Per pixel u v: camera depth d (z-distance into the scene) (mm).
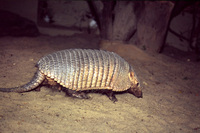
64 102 1072
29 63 1384
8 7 2307
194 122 1075
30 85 1038
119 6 1992
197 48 2469
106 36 2057
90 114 1020
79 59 1067
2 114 945
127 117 1035
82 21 2398
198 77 1589
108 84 1097
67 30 2383
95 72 1072
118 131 948
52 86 1113
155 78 1465
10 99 1037
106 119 1004
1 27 2035
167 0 1905
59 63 1048
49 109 1013
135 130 967
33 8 2344
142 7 1976
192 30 2521
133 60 1688
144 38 1979
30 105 1019
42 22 2355
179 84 1443
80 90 1097
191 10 2518
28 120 936
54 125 933
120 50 1812
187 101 1254
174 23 2494
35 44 1792
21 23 2150
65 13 2371
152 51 1968
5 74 1232
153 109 1128
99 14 2066
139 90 1151
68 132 910
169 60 1839
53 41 1935
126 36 2004
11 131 879
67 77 1049
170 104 1195
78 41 2004
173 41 2504
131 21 1979
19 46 1697
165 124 1033
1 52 1515
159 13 1921
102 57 1097
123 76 1105
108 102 1123
